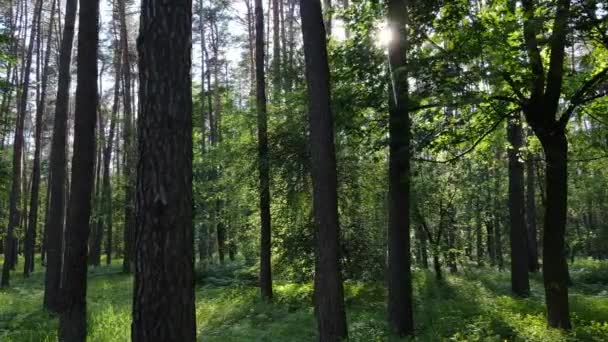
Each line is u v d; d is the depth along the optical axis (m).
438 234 21.83
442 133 11.18
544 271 10.73
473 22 10.25
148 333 4.57
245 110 17.67
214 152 18.44
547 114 10.64
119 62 36.12
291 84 15.91
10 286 25.84
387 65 11.38
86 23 9.91
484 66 9.85
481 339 9.57
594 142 12.77
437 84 9.95
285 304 15.28
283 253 17.14
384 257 17.75
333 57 12.08
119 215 34.28
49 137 49.47
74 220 9.31
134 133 31.08
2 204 45.34
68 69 16.20
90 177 9.61
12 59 15.09
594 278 22.92
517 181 17.55
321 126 9.25
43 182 60.88
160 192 4.69
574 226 41.62
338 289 8.97
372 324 11.38
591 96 11.27
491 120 11.86
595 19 8.80
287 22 32.53
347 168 16.52
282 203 17.12
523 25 9.82
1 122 19.31
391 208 10.84
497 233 33.28
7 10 34.22
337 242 9.09
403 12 10.51
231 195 18.52
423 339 10.04
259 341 10.84
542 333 9.66
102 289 21.91
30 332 11.64
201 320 13.48
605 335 9.77
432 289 17.58
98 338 10.30
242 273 23.12
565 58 12.30
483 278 21.91
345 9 12.62
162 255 4.63
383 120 11.63
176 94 4.85
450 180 21.75
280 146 15.88
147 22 4.91
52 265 15.52
